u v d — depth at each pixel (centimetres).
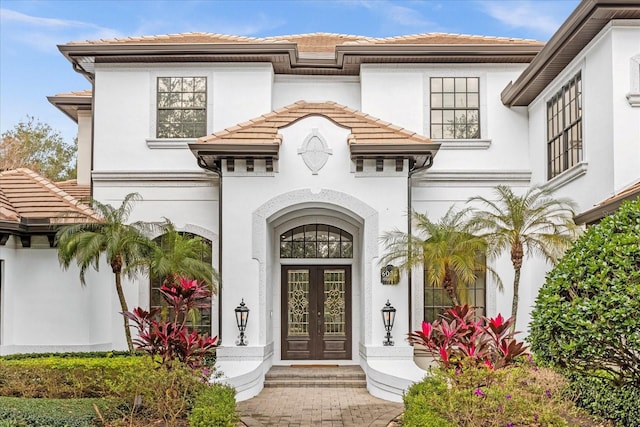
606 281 762
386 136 1580
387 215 1588
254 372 1433
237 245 1582
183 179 1792
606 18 1286
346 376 1565
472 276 1459
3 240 1558
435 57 1795
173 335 1116
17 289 1608
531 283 1756
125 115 1816
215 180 1794
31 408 986
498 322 1022
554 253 1468
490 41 1928
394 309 1541
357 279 1792
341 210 1648
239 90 1822
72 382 1157
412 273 1783
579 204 1456
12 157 3866
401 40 1953
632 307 725
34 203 1642
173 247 1523
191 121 1825
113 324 1736
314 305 1794
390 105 1830
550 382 1025
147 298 1752
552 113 1653
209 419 909
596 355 778
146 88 1822
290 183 1596
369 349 1538
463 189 1809
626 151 1279
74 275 1617
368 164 1597
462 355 1003
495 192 1803
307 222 1802
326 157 1602
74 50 1756
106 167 1805
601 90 1338
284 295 1797
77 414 962
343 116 1666
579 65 1453
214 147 1536
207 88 1822
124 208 1541
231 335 1559
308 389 1512
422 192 1808
